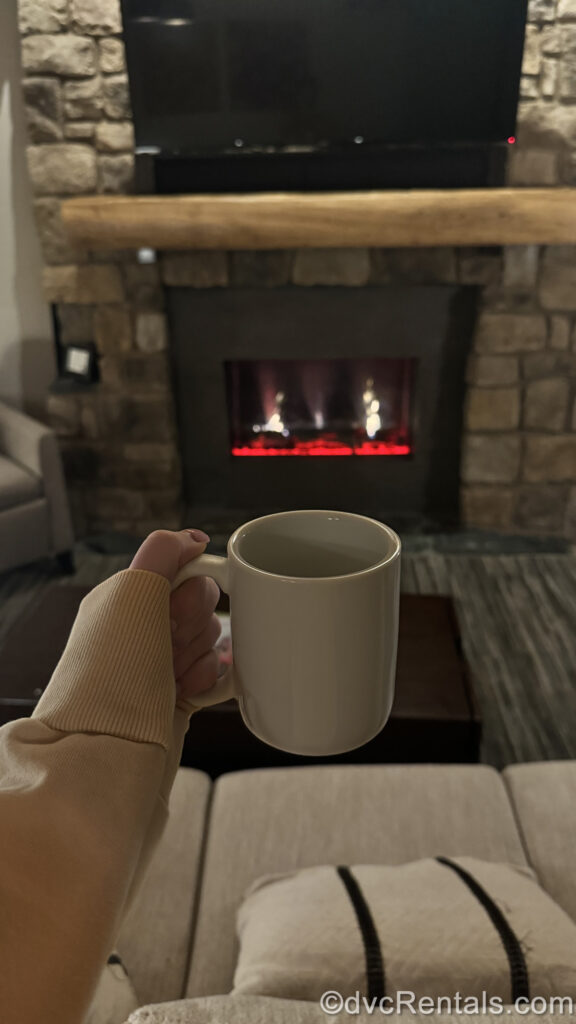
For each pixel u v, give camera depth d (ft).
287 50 8.45
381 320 9.93
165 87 8.66
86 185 9.26
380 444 10.78
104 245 8.89
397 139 8.83
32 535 9.14
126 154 9.17
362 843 3.54
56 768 1.17
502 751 6.51
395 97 8.64
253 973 2.32
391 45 8.39
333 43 8.40
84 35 8.74
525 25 8.22
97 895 1.08
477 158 9.03
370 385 10.61
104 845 1.12
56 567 9.93
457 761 5.19
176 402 10.50
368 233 8.70
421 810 3.73
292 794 3.85
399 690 5.38
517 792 3.93
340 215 8.62
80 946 1.05
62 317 9.90
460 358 10.06
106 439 10.24
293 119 8.79
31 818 1.10
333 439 10.79
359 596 1.30
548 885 3.34
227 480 10.91
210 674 1.51
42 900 1.05
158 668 1.30
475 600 8.97
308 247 8.89
